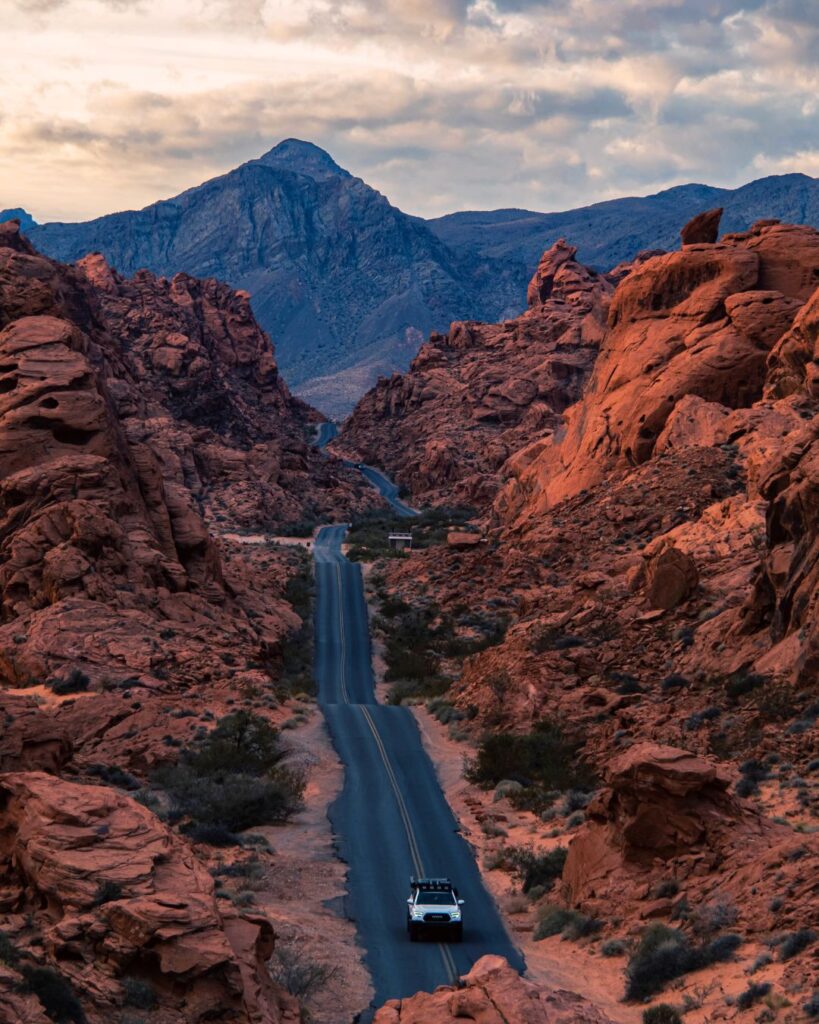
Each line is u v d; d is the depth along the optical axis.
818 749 46.00
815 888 30.34
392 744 67.19
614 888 35.97
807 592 54.62
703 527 77.50
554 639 70.62
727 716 52.38
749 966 27.73
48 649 78.94
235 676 78.69
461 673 87.12
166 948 24.16
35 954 24.23
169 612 89.62
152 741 63.34
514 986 24.58
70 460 97.06
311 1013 28.56
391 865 45.09
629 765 37.16
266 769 60.62
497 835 49.19
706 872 34.84
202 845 46.03
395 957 33.97
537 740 58.03
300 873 43.50
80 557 88.88
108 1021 22.89
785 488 60.22
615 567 81.44
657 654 64.06
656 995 28.61
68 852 26.61
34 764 46.09
